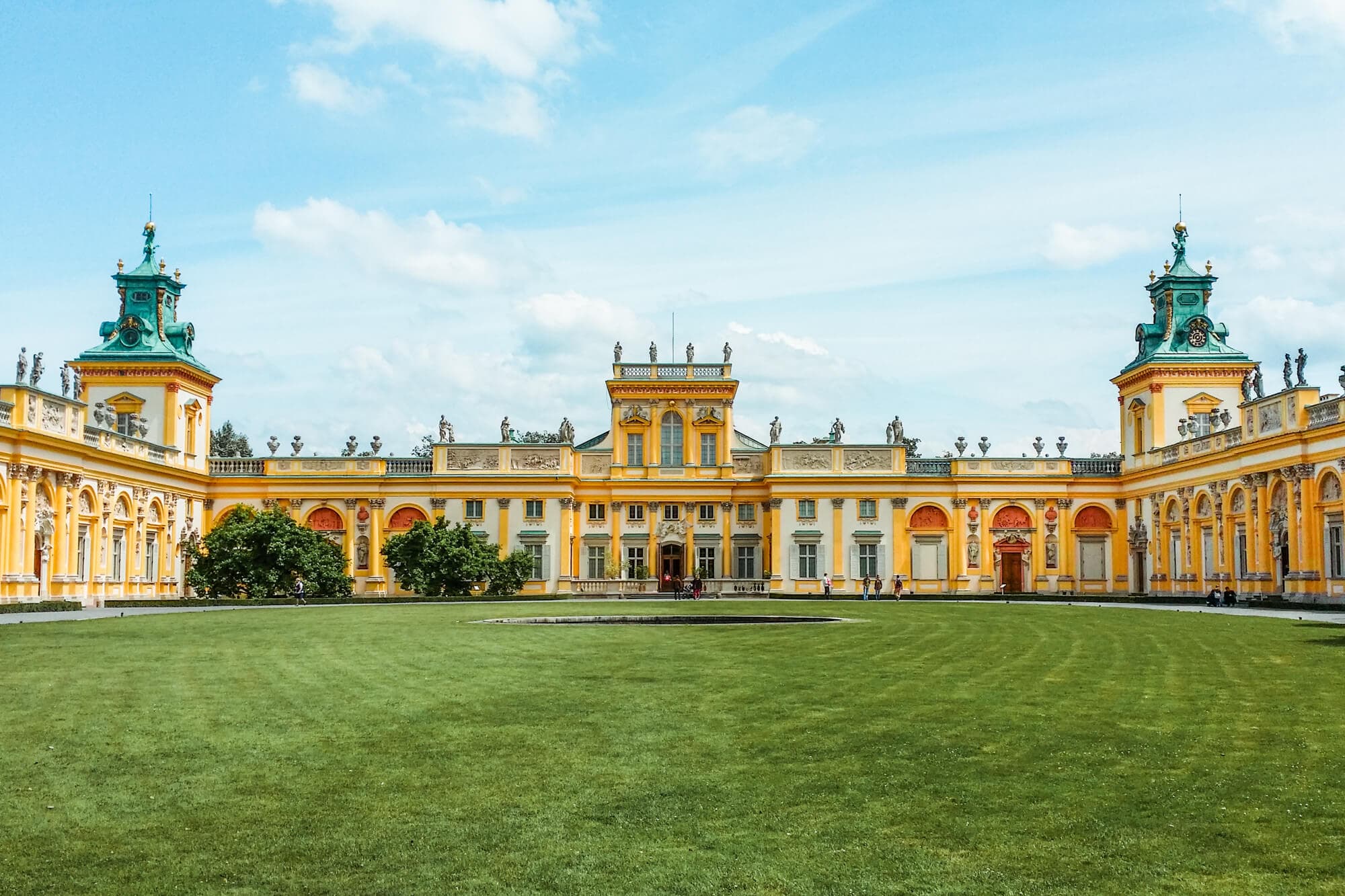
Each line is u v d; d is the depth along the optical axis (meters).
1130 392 81.56
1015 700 20.00
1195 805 13.14
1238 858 11.44
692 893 10.80
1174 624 38.12
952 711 18.94
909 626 38.22
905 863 11.48
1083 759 15.34
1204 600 62.19
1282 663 24.98
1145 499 78.44
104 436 64.38
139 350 78.00
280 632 34.94
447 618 43.16
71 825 12.71
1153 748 15.86
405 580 72.25
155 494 72.06
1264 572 60.66
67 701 19.98
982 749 15.97
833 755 15.78
